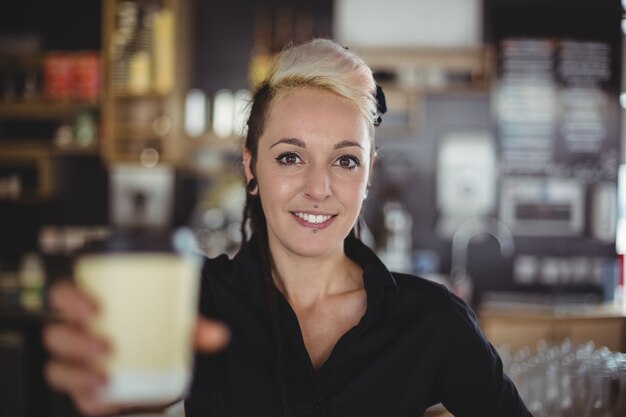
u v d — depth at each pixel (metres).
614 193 5.05
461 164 5.15
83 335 0.59
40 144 5.20
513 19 5.06
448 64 5.01
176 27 4.87
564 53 5.03
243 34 5.21
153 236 0.61
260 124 1.28
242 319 1.28
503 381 1.36
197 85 5.24
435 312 1.33
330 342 1.32
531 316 3.81
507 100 5.06
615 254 5.07
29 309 4.14
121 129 5.05
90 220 5.33
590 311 3.95
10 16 5.38
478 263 5.16
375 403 1.25
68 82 5.04
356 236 1.45
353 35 5.16
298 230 1.25
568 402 1.70
